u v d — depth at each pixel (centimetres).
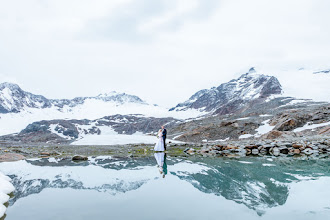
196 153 1537
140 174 801
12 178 743
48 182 692
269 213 436
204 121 7038
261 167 954
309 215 422
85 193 571
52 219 410
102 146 1964
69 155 1370
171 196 542
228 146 1669
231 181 692
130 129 14125
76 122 14938
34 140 10006
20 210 455
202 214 432
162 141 1677
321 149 1487
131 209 459
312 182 673
